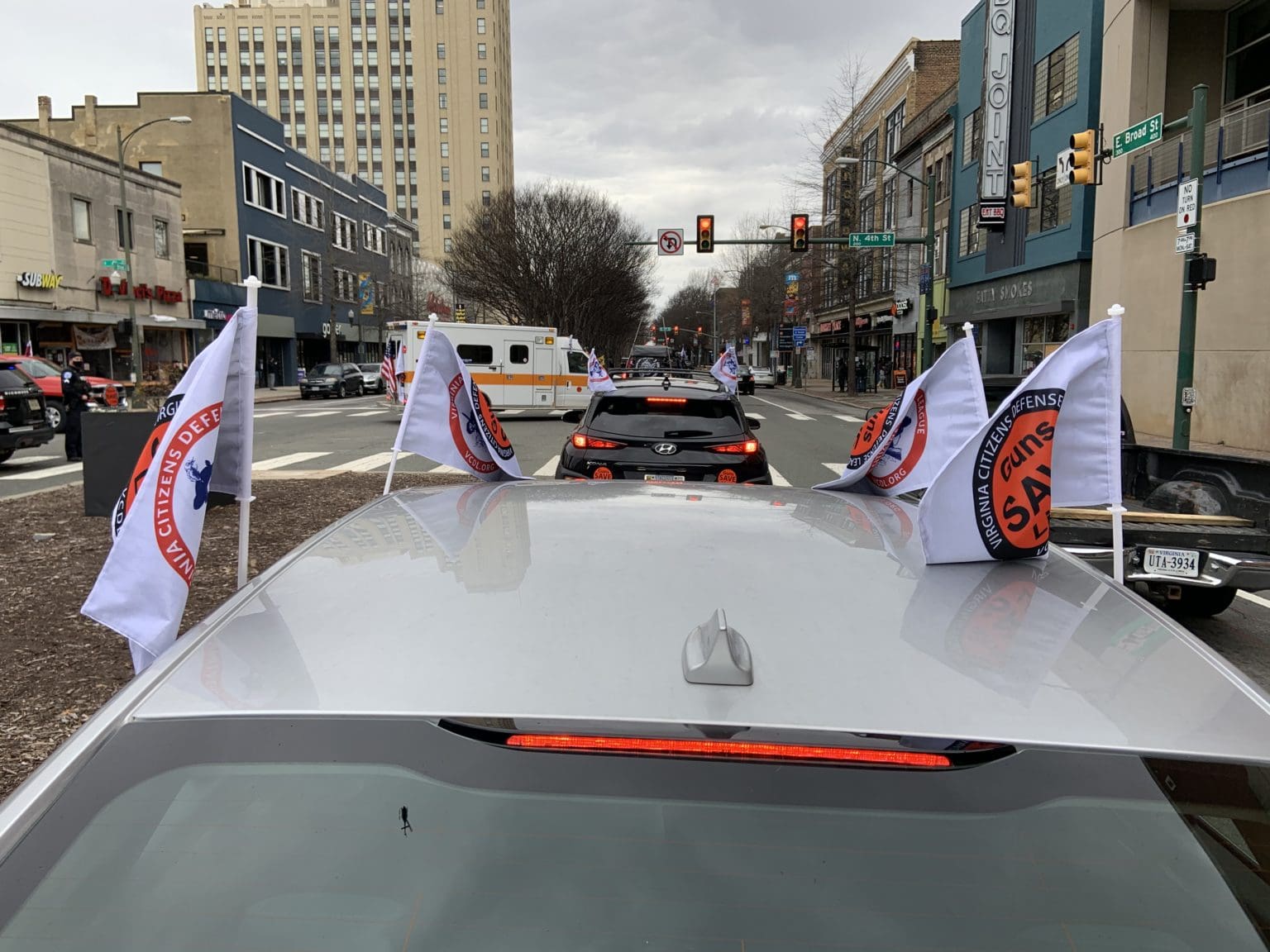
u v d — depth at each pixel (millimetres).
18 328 31125
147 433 9102
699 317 133750
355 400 38688
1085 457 2916
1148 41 20969
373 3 120125
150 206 38969
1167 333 19250
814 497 2719
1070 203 25609
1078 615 1800
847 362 44656
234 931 1212
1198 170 12891
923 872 1237
